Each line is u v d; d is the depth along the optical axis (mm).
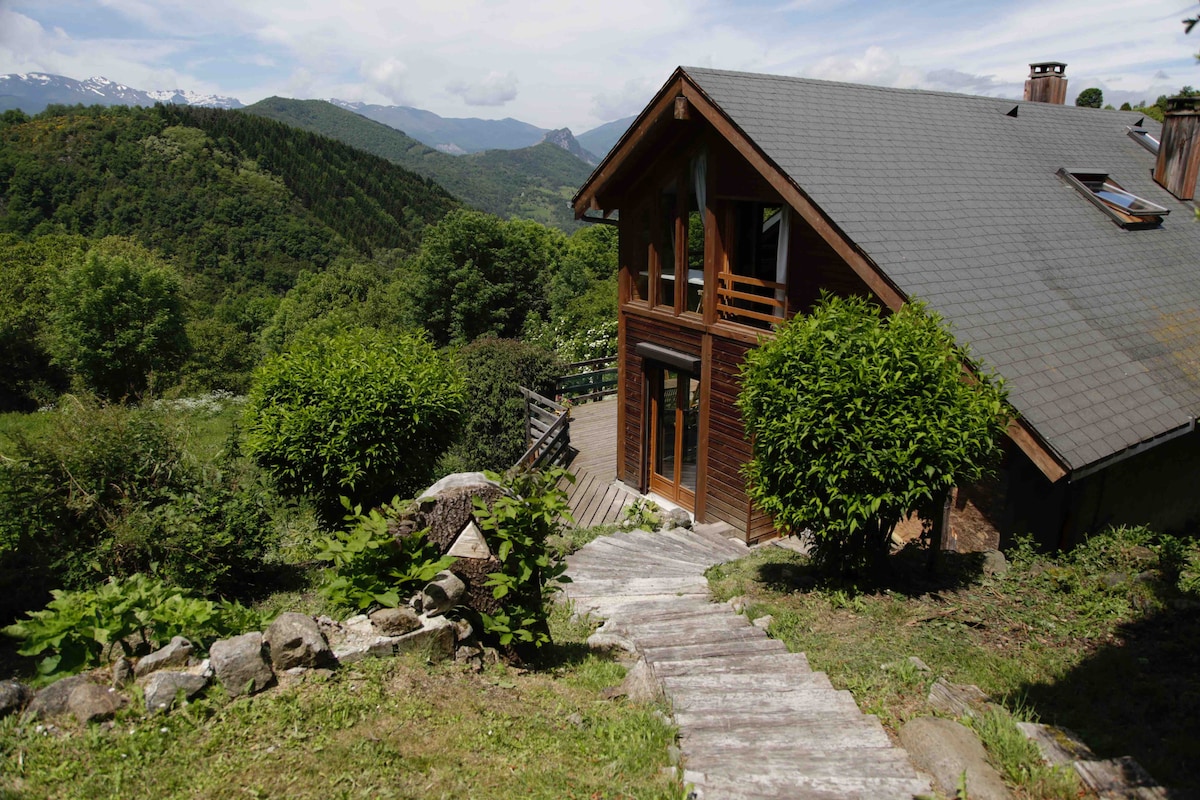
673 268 12117
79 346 34531
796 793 3471
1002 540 8297
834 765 3762
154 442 7898
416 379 9367
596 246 56750
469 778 3697
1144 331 9922
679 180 11211
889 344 6512
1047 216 11430
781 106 10539
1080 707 4648
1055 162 13211
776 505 6957
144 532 7219
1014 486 8156
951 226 9836
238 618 5039
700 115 10438
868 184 9656
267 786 3504
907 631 5980
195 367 38969
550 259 58250
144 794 3420
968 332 8211
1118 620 6035
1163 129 14023
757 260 11102
